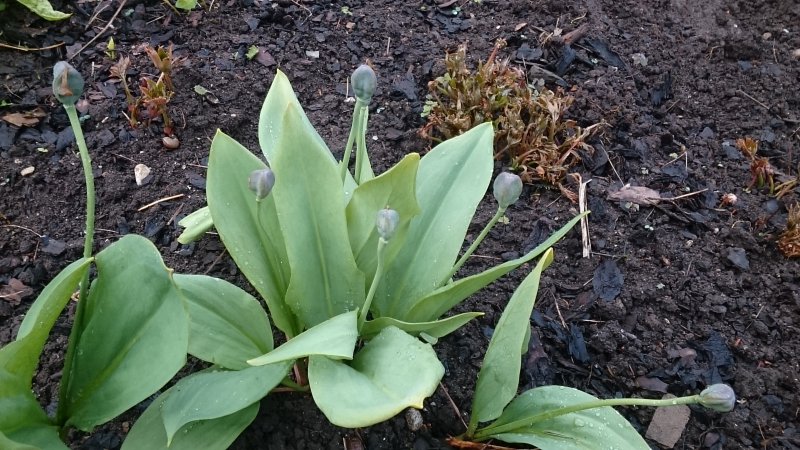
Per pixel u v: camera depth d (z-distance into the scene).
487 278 0.66
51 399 0.72
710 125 1.15
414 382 0.56
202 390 0.62
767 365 0.86
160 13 1.14
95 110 0.99
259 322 0.69
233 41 1.11
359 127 0.69
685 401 0.57
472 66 1.14
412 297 0.70
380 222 0.57
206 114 1.01
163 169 0.95
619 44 1.24
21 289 0.81
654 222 0.99
